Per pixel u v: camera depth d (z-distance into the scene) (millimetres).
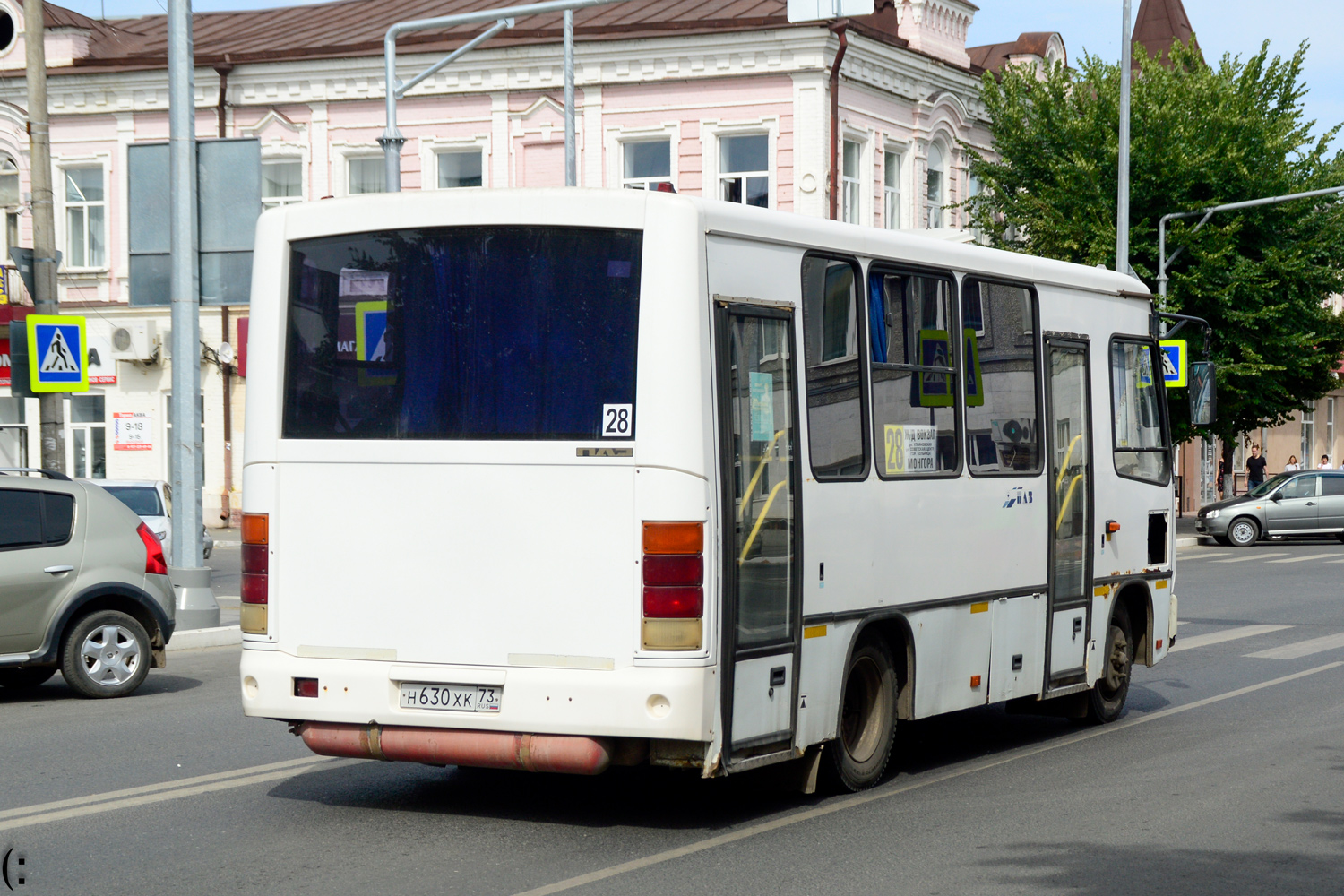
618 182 32875
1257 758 10070
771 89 31641
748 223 7699
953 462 9414
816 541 8086
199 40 37500
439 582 7617
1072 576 10820
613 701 7234
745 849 7410
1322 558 31578
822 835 7719
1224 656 15867
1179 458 49031
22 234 36750
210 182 16594
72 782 8836
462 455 7602
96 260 36375
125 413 36281
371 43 34281
